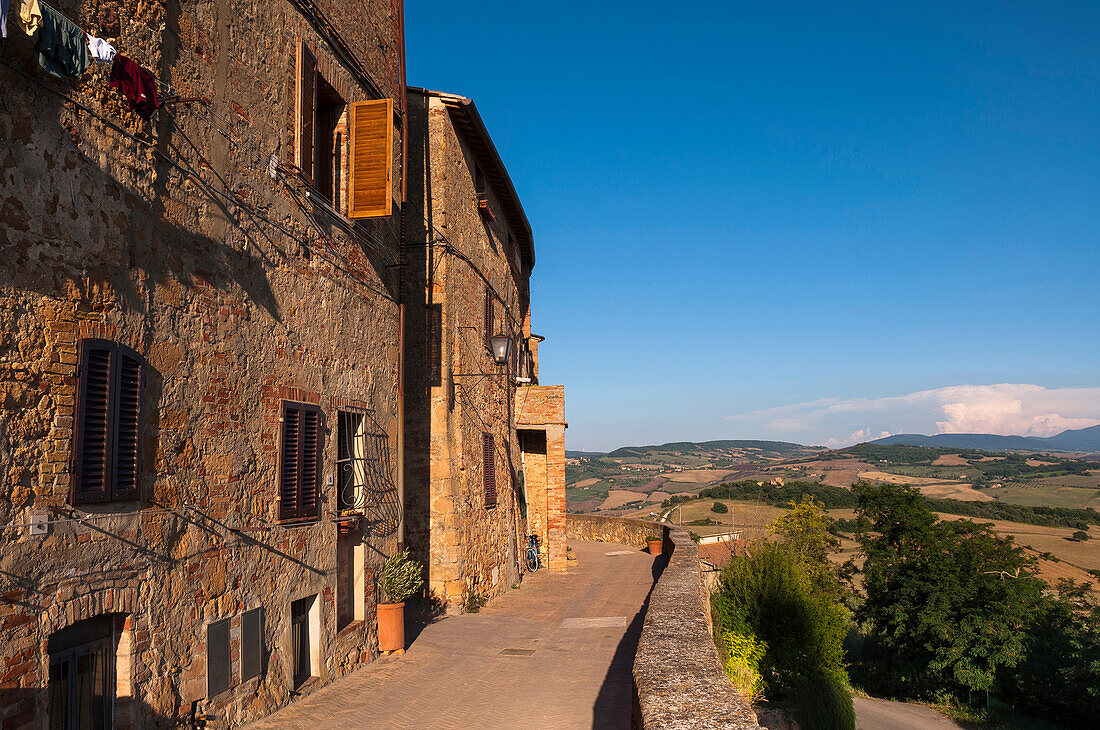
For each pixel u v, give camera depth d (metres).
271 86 8.38
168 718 6.23
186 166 6.75
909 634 32.31
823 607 14.09
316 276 9.30
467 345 16.41
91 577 5.42
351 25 10.60
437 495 15.15
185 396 6.64
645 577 21.05
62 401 5.18
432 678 9.77
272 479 8.13
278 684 8.03
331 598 9.36
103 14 5.75
